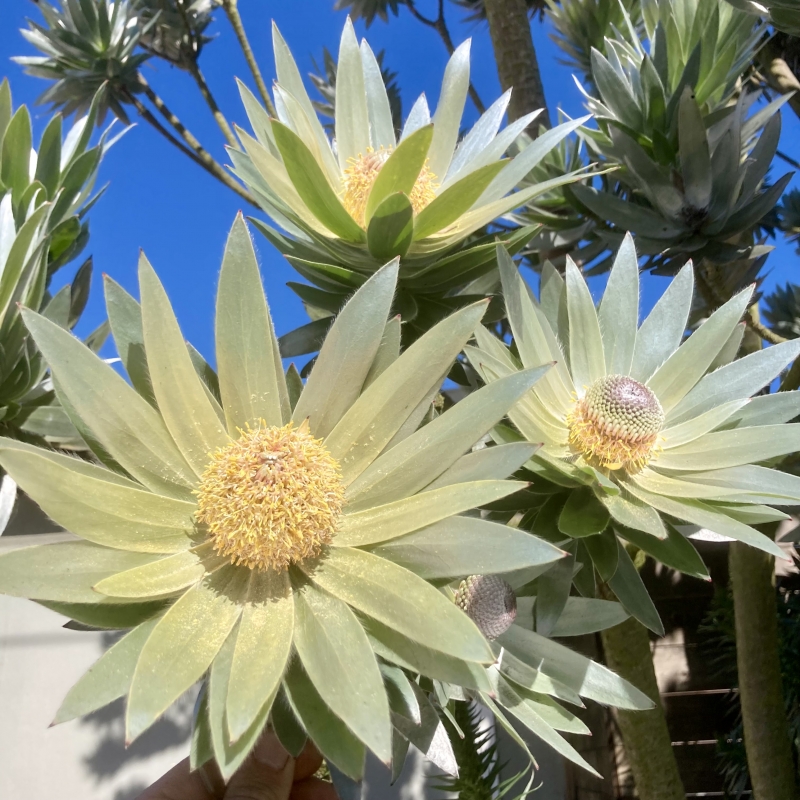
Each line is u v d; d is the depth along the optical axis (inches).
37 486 9.1
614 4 25.5
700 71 20.8
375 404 10.9
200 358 11.5
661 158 19.8
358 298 11.0
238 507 10.5
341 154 15.8
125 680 8.9
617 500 12.2
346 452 11.0
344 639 9.4
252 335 11.0
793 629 24.4
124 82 28.7
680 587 26.6
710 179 18.7
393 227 12.8
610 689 11.9
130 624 9.7
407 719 10.5
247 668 9.1
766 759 20.5
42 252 14.3
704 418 13.9
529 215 22.4
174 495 10.8
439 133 15.7
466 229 13.5
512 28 22.2
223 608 10.1
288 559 10.5
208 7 29.6
